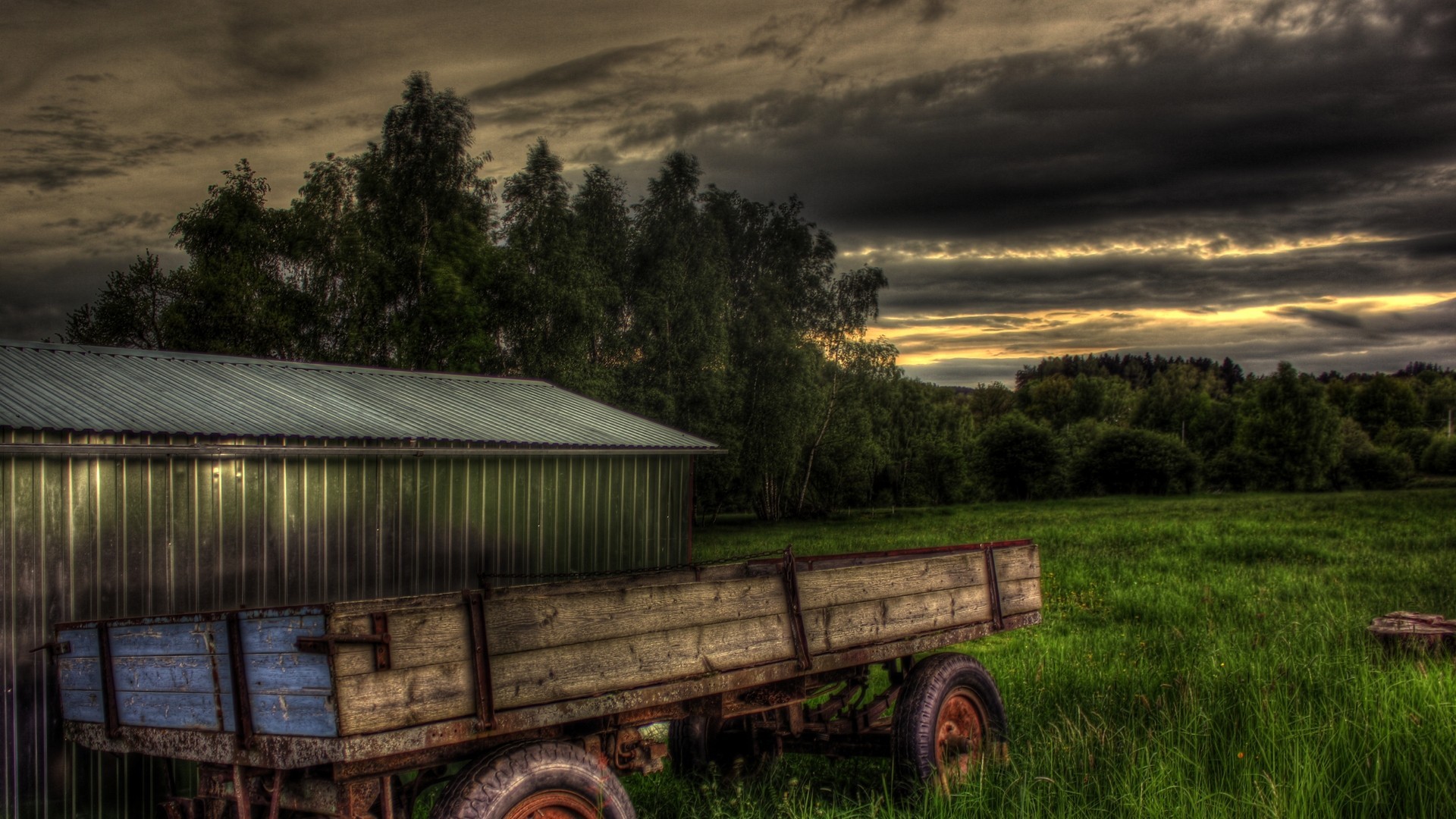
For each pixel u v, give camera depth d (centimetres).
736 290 4781
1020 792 538
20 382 775
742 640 491
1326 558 2259
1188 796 509
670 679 454
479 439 945
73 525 666
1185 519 4050
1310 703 687
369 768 371
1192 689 765
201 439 730
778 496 5319
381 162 3247
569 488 1063
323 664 338
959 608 646
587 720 458
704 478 4506
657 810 619
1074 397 14425
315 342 3075
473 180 3369
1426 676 721
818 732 641
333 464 836
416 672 358
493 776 380
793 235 4788
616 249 4125
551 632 404
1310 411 8125
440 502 929
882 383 5375
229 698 389
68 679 505
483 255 3222
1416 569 1906
